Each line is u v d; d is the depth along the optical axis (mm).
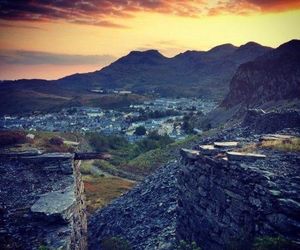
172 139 125438
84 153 37875
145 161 86625
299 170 15227
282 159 16625
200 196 19781
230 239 15461
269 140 19844
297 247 11836
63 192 26859
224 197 17047
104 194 61656
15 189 28156
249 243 14086
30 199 25781
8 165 32688
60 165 32688
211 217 18172
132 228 29531
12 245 19172
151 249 23344
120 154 115312
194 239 20016
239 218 15625
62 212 22000
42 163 33281
